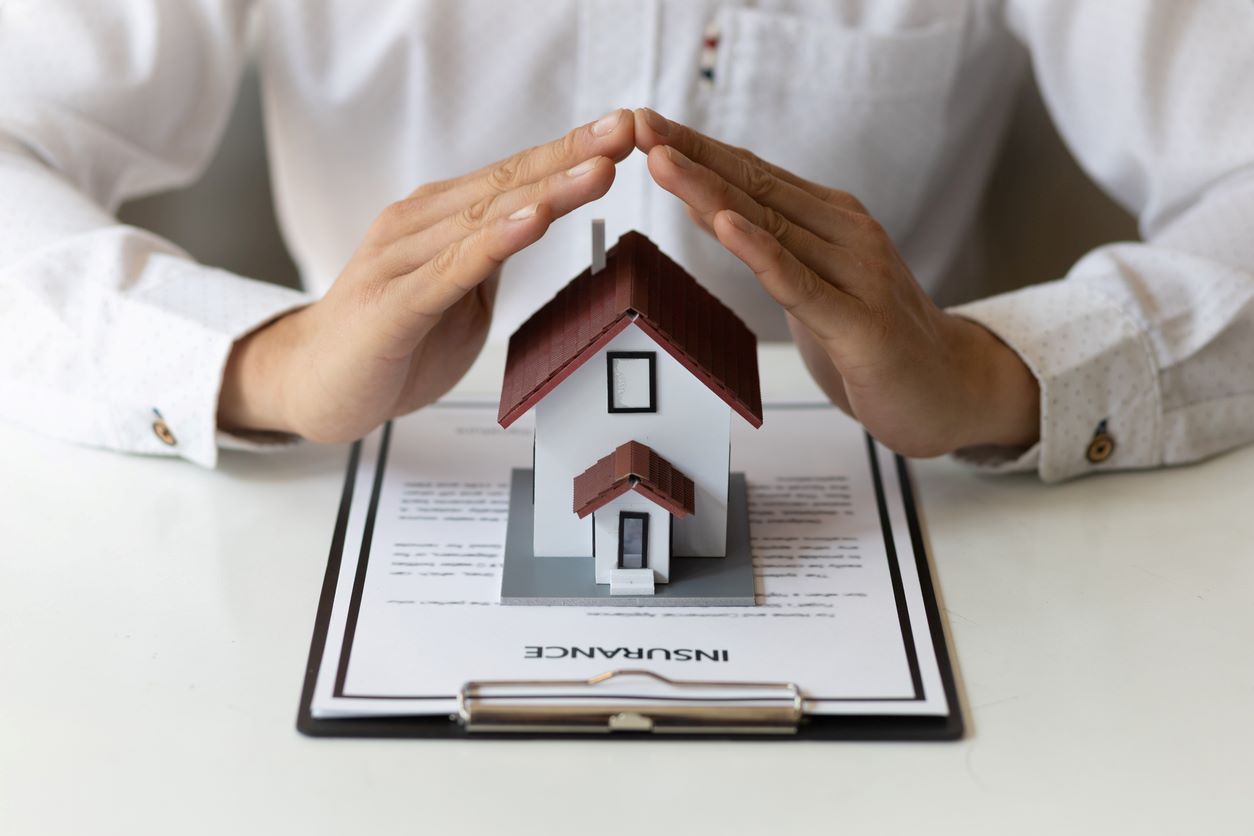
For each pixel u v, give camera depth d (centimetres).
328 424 66
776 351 83
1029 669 56
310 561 62
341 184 108
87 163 92
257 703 53
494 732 51
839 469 70
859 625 58
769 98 97
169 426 69
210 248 125
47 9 91
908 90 98
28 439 72
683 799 49
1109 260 75
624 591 59
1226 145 85
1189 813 48
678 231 100
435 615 58
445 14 96
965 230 116
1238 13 87
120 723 52
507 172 59
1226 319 71
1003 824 48
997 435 69
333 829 47
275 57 102
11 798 48
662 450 59
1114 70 89
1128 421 69
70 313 72
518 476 69
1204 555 64
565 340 57
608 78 98
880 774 50
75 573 61
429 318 59
